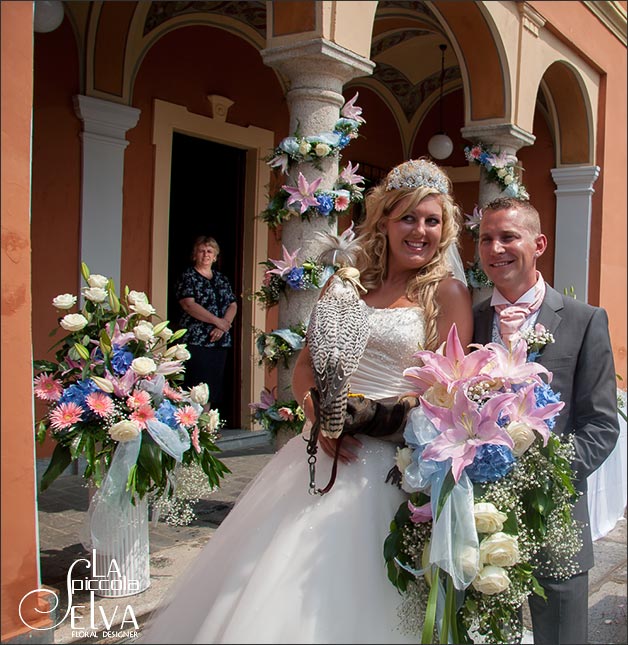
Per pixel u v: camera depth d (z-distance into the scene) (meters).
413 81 8.91
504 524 1.98
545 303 2.33
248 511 2.27
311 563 1.94
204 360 5.95
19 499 2.25
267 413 4.16
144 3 5.63
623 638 3.35
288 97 4.07
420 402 2.06
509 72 5.90
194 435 3.31
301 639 1.82
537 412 1.96
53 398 3.14
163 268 6.29
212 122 6.60
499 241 2.32
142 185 6.11
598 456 2.14
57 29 5.28
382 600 1.95
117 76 5.67
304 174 4.04
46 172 5.30
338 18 3.89
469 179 9.22
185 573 2.26
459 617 2.00
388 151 9.15
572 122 8.03
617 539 4.81
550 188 8.59
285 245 4.13
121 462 3.12
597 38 7.78
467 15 5.72
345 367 1.96
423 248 2.32
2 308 2.20
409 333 2.23
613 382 2.24
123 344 3.31
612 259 8.49
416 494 2.02
